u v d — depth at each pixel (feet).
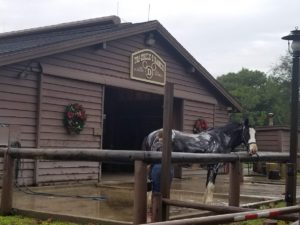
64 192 33.60
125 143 62.28
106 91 57.31
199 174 53.47
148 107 59.88
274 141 67.51
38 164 35.73
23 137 34.65
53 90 36.86
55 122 36.99
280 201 32.07
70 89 38.24
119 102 59.82
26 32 49.78
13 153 23.47
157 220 18.51
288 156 27.25
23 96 34.78
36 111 35.63
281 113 173.47
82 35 39.34
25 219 22.77
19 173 34.45
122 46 43.04
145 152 18.48
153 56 46.60
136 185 18.44
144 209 18.38
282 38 24.94
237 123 30.32
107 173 53.01
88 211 24.71
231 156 23.43
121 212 24.66
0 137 33.14
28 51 33.50
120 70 42.78
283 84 179.63
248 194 36.27
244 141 29.99
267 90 179.73
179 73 50.42
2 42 50.88
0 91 33.22
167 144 18.62
